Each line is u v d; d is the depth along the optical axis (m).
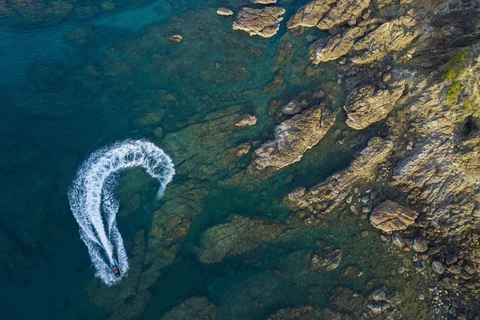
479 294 35.44
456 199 38.38
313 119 46.47
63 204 42.91
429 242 38.59
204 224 42.94
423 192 39.97
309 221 41.94
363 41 49.25
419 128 41.66
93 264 39.62
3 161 44.56
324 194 42.75
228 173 46.03
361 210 41.75
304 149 45.91
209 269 40.12
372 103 44.44
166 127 49.50
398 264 38.53
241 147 47.19
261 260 40.19
